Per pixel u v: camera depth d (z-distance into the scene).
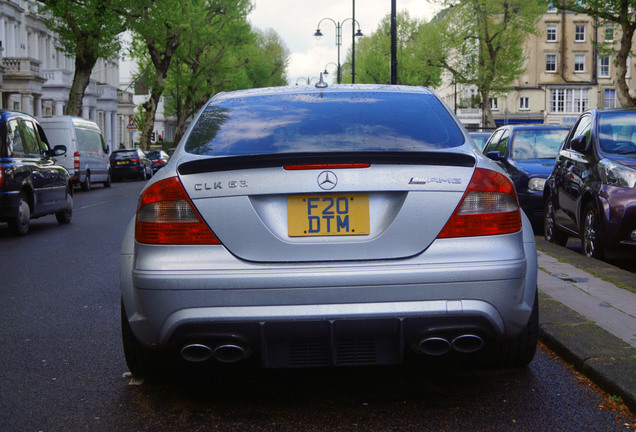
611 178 8.15
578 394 3.95
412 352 4.76
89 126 28.72
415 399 3.91
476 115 78.69
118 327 5.64
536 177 12.05
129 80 102.00
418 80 72.06
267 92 4.66
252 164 3.59
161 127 112.25
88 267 8.66
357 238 3.56
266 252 3.54
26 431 3.55
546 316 5.26
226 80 64.19
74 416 3.75
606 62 77.56
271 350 3.58
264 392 4.08
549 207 10.51
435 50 52.16
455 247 3.58
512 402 3.84
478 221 3.61
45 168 13.23
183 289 3.50
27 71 42.78
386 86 4.73
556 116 77.31
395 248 3.56
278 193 3.55
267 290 3.48
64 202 14.16
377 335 3.53
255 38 64.12
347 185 3.54
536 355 4.69
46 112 56.19
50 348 5.04
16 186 11.93
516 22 49.88
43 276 8.03
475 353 4.32
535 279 3.91
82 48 34.97
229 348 3.56
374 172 3.57
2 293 7.05
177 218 3.58
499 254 3.60
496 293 3.56
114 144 69.12
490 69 50.75
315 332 3.50
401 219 3.57
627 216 7.90
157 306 3.54
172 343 3.59
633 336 4.78
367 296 3.49
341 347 3.58
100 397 4.03
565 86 76.94
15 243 11.11
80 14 33.53
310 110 4.31
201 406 3.87
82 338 5.31
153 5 37.25
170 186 3.62
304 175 3.55
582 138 9.07
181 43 52.78
